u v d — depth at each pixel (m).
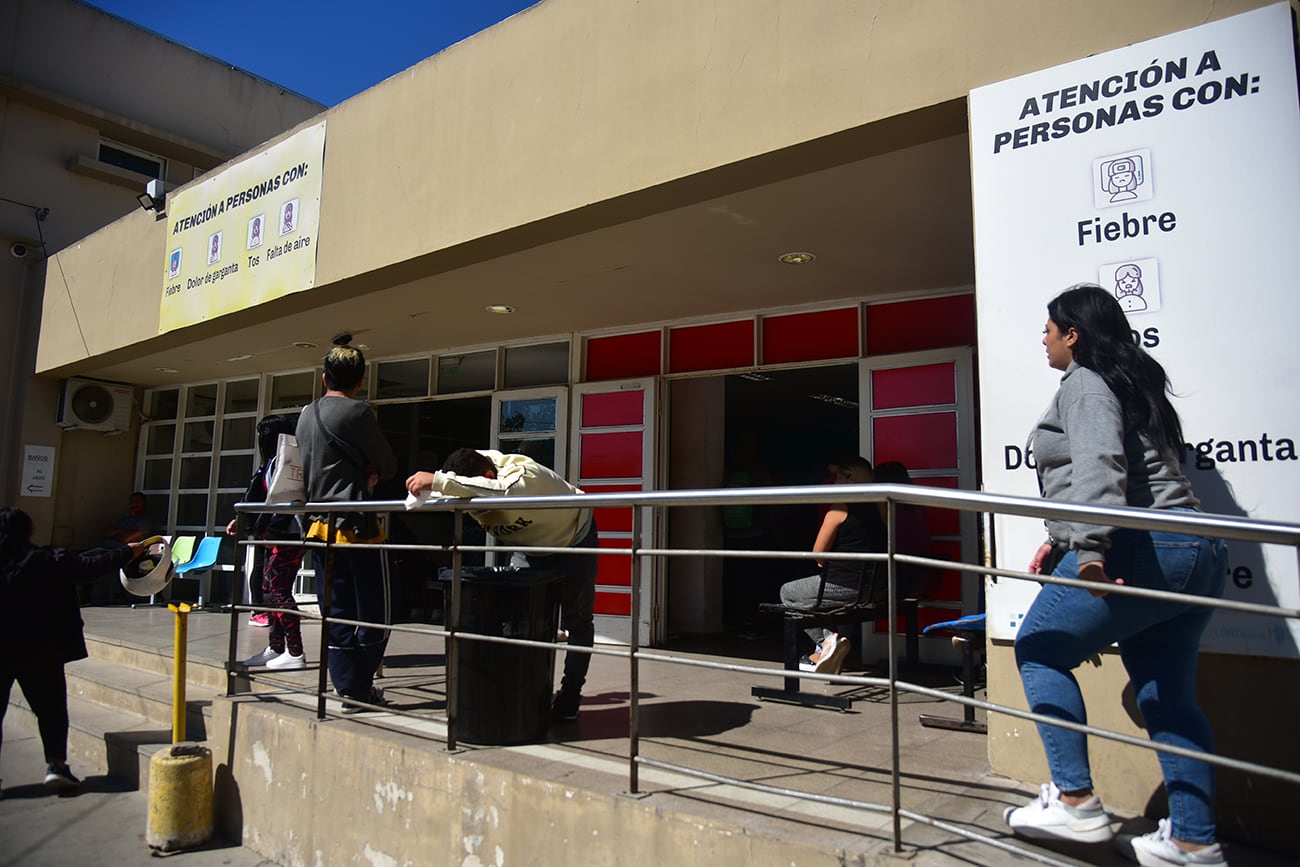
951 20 3.83
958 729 4.08
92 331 9.67
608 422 7.79
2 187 10.88
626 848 2.84
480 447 9.03
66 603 5.17
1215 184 3.05
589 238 5.60
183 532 11.23
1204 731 2.34
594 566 4.31
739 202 4.99
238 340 8.74
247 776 4.27
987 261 3.45
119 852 4.19
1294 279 2.89
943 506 2.38
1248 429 2.89
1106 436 2.37
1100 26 3.42
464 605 3.71
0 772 5.46
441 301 7.14
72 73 11.50
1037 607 2.61
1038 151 3.42
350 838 3.72
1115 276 3.19
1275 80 2.99
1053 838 2.42
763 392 10.11
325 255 6.73
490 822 3.23
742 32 4.54
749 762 3.44
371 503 3.93
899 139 4.19
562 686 4.21
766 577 8.58
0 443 10.74
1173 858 2.29
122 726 5.67
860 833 2.57
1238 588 2.81
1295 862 2.58
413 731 3.83
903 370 6.44
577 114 5.21
